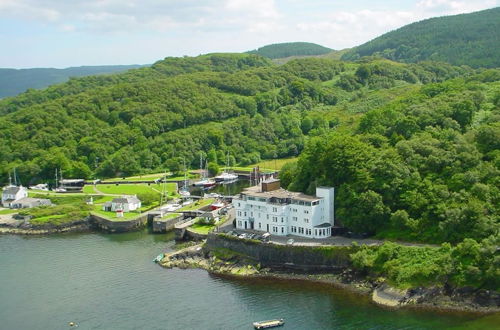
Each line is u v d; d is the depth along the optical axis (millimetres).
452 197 194500
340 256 190500
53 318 166250
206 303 172625
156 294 181500
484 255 167250
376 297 170000
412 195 199500
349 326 153250
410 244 190250
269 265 199875
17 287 192750
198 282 191125
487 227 177750
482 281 164875
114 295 182125
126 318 164250
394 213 197625
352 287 179625
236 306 169500
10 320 165875
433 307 162875
